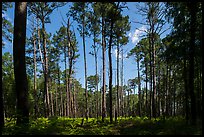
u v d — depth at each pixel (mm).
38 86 45594
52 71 40688
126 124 17297
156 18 24016
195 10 13492
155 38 26469
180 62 17125
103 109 26266
